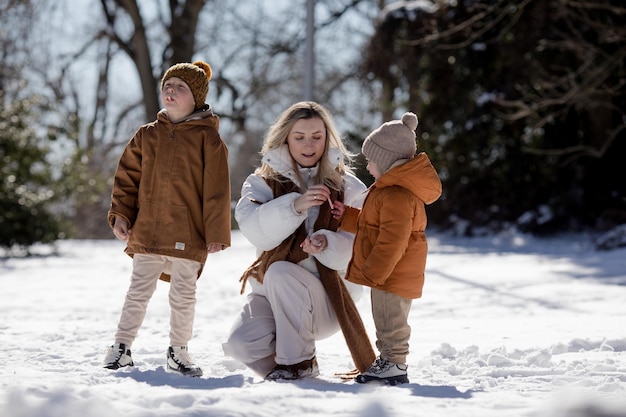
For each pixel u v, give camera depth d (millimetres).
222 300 13758
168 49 40344
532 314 11297
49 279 18688
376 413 4910
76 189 30328
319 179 6797
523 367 7109
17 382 5902
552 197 33438
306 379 6422
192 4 39000
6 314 12172
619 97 30859
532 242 30672
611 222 30703
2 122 28750
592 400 5199
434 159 35562
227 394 5324
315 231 6684
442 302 12922
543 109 31672
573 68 30797
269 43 44531
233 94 45812
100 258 26094
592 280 15727
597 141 31062
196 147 7113
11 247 27781
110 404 4801
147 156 7188
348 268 6449
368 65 36656
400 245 6215
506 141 33812
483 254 24469
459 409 5164
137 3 39062
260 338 6527
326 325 6645
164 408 4863
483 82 34156
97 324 10922
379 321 6410
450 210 35406
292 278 6457
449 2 33906
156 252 6992
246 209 6734
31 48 39156
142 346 8648
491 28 32844
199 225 7102
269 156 6828
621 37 26219
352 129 42031
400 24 35188
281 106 52688
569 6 29375
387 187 6371
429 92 35094
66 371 6863
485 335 9273
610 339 8266
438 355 7633
